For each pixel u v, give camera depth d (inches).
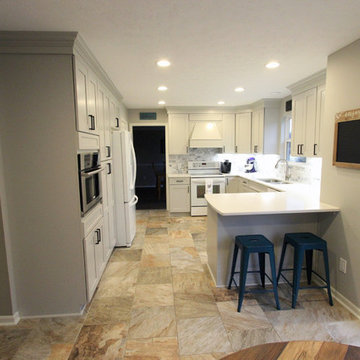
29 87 77.1
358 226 84.6
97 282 101.8
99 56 93.4
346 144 86.5
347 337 76.4
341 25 72.1
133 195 159.2
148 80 126.6
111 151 139.4
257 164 220.8
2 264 81.4
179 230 177.9
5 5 59.6
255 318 85.4
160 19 67.9
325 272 94.7
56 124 79.0
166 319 85.5
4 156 79.1
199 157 229.6
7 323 83.4
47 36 73.9
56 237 83.8
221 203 101.3
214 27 72.7
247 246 87.4
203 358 69.7
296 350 40.1
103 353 71.7
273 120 186.5
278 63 103.1
